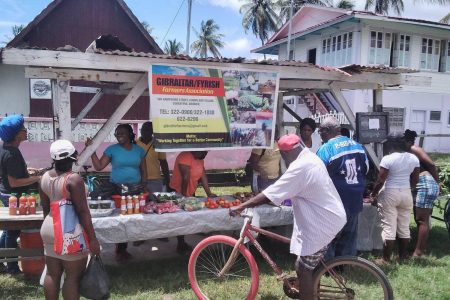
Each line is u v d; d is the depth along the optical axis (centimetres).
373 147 634
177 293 423
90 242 314
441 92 1931
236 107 509
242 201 503
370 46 1806
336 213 327
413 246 592
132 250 559
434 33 1888
